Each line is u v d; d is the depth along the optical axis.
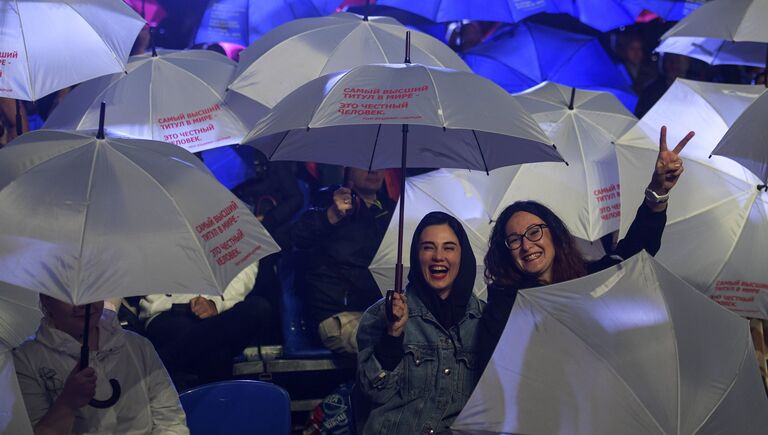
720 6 5.47
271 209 5.86
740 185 4.81
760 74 6.23
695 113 4.94
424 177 5.28
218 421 4.43
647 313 3.58
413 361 4.34
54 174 3.38
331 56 5.35
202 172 3.59
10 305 4.02
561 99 5.49
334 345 5.52
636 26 7.73
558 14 7.78
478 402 3.48
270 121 4.02
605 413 3.34
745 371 3.53
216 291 3.27
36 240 3.22
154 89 5.37
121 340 3.81
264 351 5.57
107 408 3.72
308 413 5.71
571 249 4.49
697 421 3.30
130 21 5.16
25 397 3.61
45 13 4.88
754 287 4.73
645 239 4.43
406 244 5.13
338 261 5.56
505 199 5.09
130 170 3.44
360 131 4.68
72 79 4.80
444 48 5.59
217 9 6.73
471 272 4.46
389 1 7.12
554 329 3.55
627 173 4.88
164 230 3.33
